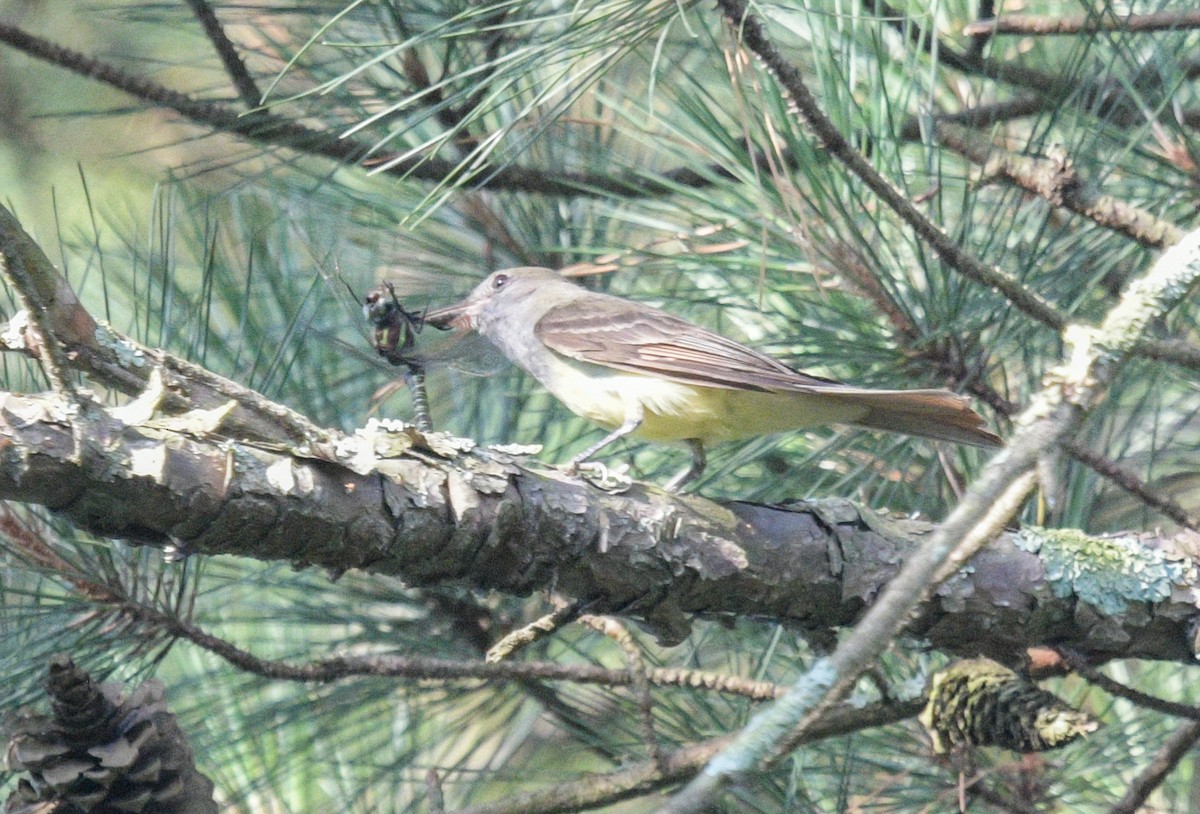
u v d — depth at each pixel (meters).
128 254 8.48
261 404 5.24
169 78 10.78
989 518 4.18
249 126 8.09
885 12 8.03
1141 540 6.57
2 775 6.31
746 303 8.11
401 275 8.65
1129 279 7.75
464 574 5.61
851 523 6.31
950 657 7.62
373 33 7.99
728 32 6.05
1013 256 7.71
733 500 6.23
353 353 7.73
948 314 7.03
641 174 7.59
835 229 6.88
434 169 8.16
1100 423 7.57
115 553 6.65
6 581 6.55
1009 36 8.20
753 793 7.10
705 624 8.20
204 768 7.40
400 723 7.94
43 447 4.63
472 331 8.56
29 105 11.67
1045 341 7.44
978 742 6.44
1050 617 6.38
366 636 7.86
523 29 7.66
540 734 8.79
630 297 8.16
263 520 5.05
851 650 3.87
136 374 5.41
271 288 8.20
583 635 8.38
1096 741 7.48
